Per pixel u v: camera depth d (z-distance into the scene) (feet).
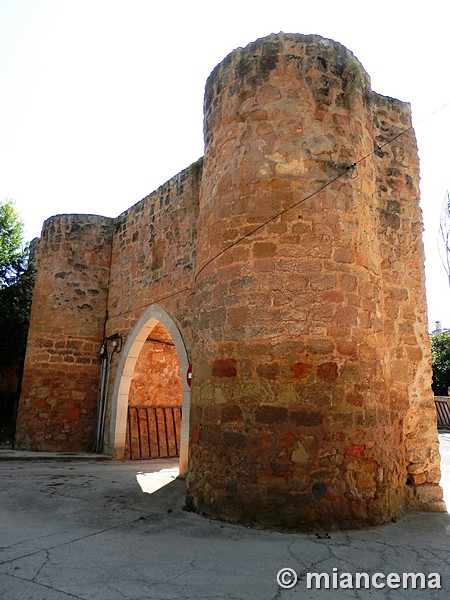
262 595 10.03
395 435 19.20
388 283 21.02
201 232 20.42
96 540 13.57
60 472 26.17
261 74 18.99
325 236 17.24
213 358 17.79
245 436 16.07
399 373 20.25
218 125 20.13
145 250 32.86
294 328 16.40
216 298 18.28
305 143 17.98
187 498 17.74
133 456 33.37
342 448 15.66
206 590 10.17
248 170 18.37
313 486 15.12
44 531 14.52
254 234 17.67
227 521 15.60
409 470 19.34
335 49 19.45
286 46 18.99
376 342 17.52
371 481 15.98
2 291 44.01
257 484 15.44
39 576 10.81
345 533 14.57
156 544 13.25
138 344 32.60
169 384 36.65
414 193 22.65
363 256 17.84
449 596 10.28
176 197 29.99
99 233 38.34
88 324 36.96
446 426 65.05
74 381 36.01
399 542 13.94
